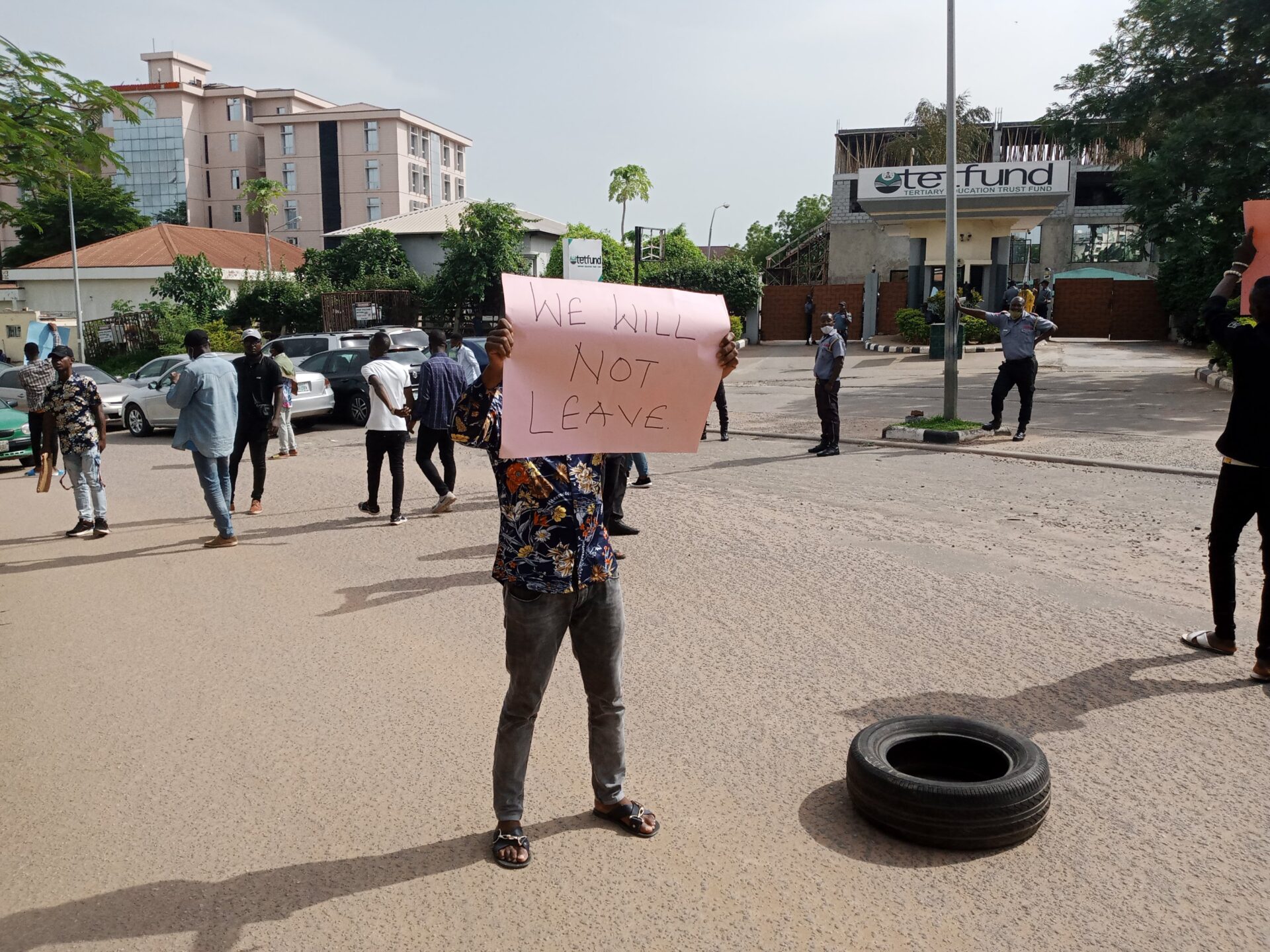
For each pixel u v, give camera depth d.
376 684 5.05
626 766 4.06
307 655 5.50
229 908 3.14
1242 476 4.89
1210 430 12.78
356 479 11.82
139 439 17.44
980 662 5.12
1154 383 18.72
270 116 93.62
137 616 6.35
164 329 37.34
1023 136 42.53
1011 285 30.34
